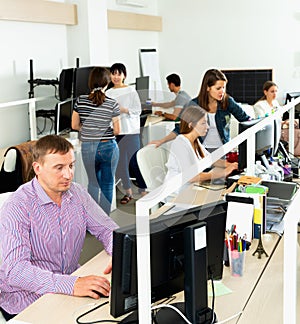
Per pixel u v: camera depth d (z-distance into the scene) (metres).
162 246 1.60
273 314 1.71
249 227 2.29
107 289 1.86
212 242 1.76
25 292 2.02
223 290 1.89
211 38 7.84
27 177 3.34
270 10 7.47
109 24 6.50
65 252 2.14
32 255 2.08
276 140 3.55
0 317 2.02
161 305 1.65
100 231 2.22
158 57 8.13
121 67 4.06
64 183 2.04
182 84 8.10
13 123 4.91
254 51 7.64
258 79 7.62
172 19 8.01
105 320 1.68
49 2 5.18
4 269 1.97
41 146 2.04
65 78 4.91
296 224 1.16
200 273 1.58
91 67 5.01
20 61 4.94
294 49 7.43
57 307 1.78
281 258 2.18
